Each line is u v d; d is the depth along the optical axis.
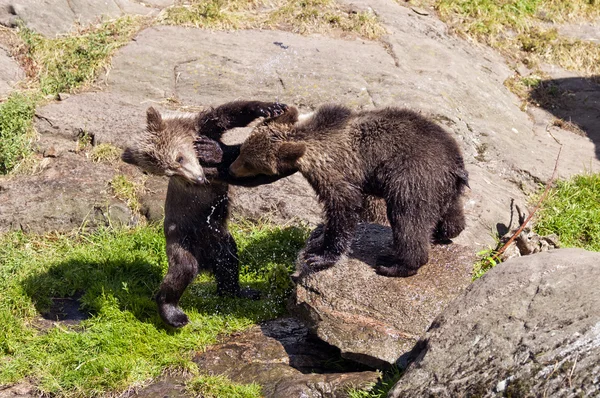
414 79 11.32
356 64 11.57
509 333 4.94
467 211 9.10
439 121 10.54
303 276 7.05
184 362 6.77
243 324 7.41
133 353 6.95
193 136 7.34
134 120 10.22
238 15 12.59
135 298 7.68
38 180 9.39
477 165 10.30
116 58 11.41
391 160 6.89
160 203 9.21
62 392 6.53
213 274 7.93
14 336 7.18
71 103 10.56
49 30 11.73
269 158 7.05
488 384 4.75
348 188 7.04
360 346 6.38
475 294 5.45
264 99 10.84
